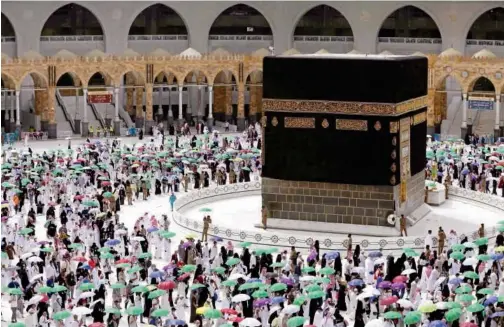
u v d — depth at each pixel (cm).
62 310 3450
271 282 3600
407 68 4772
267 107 4834
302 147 4788
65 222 4841
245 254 4103
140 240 4275
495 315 3111
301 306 3488
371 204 4712
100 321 3341
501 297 3244
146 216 4750
